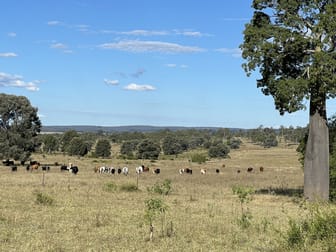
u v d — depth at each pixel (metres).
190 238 16.28
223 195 33.06
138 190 35.03
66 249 14.02
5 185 36.25
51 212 21.47
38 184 38.47
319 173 28.81
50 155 127.69
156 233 17.03
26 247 13.95
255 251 14.37
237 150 171.12
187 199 29.67
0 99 81.12
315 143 29.05
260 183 48.66
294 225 13.21
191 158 109.69
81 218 19.94
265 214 22.80
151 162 99.81
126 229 17.64
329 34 26.81
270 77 29.64
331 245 12.05
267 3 29.27
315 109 29.12
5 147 80.25
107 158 115.81
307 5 28.20
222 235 16.95
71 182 42.19
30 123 84.31
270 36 28.58
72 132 149.88
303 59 28.12
